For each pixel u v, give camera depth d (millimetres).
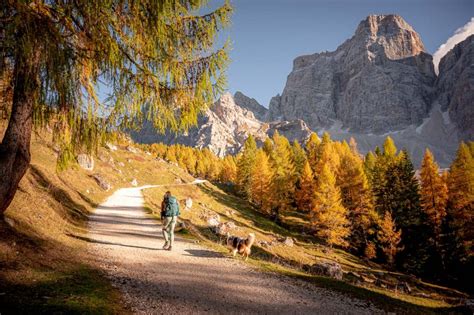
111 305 5215
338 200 39531
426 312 8445
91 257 8539
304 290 8109
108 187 37719
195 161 124500
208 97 6602
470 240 33031
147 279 7254
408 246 37469
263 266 10461
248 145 74188
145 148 134750
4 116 6340
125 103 5980
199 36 6262
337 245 40688
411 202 40469
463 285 30609
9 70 5027
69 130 6062
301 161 69625
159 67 6039
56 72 4594
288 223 49594
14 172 5918
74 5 4836
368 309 7355
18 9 4055
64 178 26875
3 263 5680
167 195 11484
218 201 54688
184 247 12125
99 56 5445
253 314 5949
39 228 9211
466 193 35250
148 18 5449
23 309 4246
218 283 7750
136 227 16812
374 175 51438
